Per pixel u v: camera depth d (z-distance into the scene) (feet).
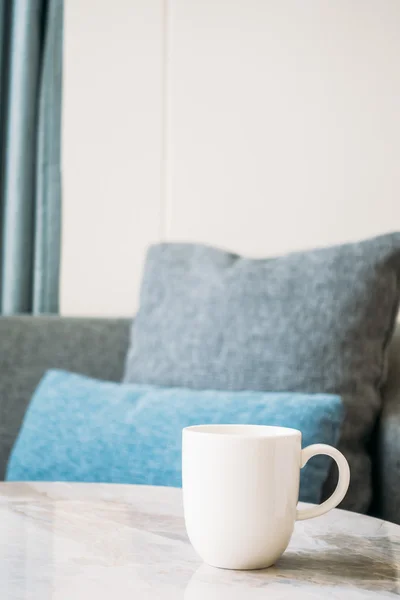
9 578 1.73
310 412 3.54
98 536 2.15
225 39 6.31
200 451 1.85
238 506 1.80
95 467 3.84
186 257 4.90
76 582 1.70
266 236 6.18
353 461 3.93
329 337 4.01
